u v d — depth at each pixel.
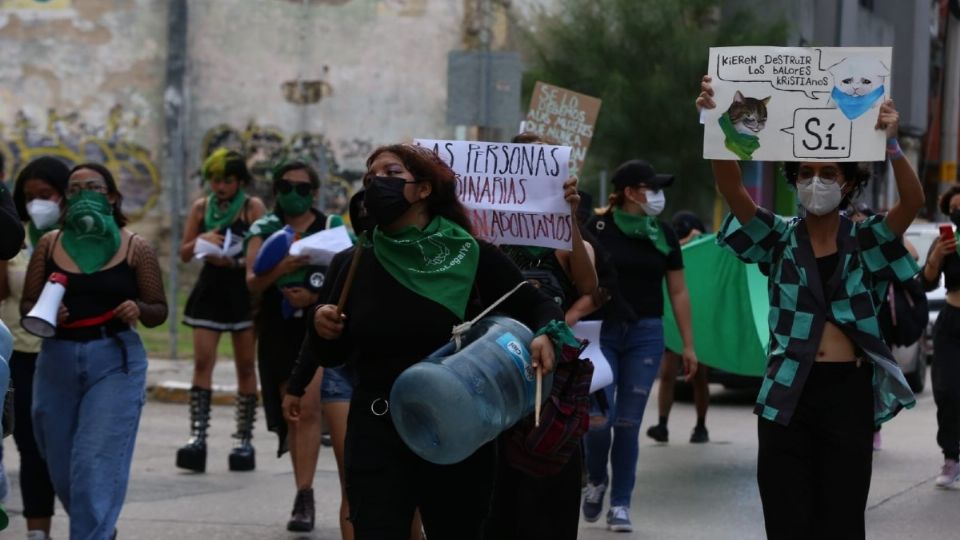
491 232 6.13
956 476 9.73
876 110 5.54
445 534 4.79
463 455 4.35
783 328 5.63
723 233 5.78
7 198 6.12
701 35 23.67
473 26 27.73
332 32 28.23
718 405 14.83
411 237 4.69
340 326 4.76
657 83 23.53
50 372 6.52
